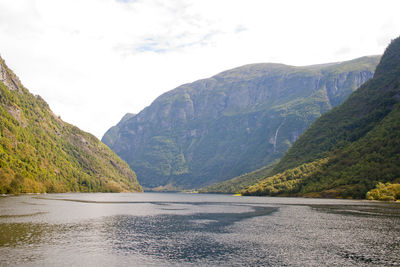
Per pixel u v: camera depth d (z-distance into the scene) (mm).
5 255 63125
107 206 184875
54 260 60844
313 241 80688
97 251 68688
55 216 122875
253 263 61156
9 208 145250
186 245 76062
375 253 68625
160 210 166125
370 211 146250
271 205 193375
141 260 62375
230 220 121312
